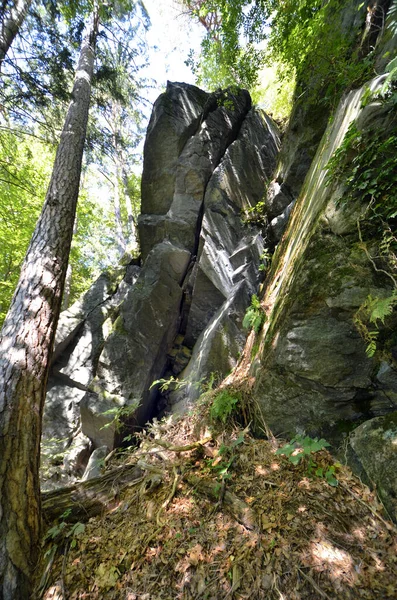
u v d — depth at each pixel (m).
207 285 6.77
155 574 1.89
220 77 8.50
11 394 2.55
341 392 2.54
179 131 7.60
